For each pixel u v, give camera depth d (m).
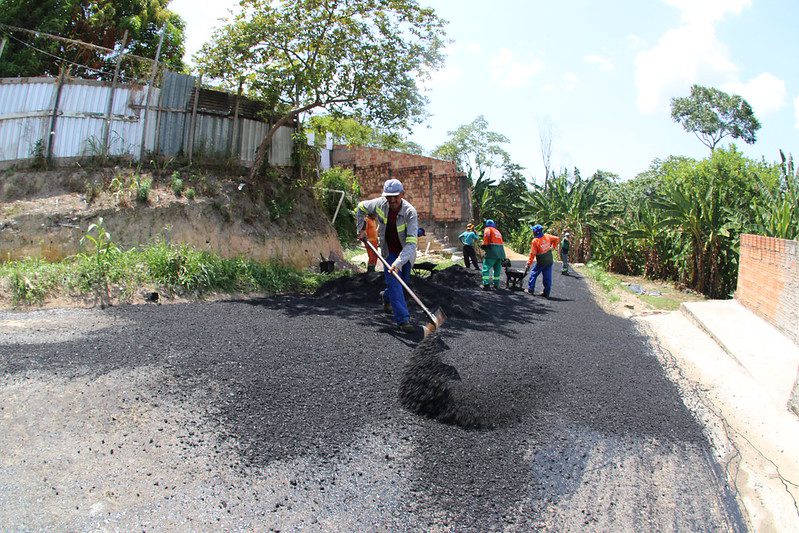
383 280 8.53
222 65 10.68
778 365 6.34
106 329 5.26
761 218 13.82
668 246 20.86
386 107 11.23
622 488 3.47
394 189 5.56
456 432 3.84
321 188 14.79
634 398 4.86
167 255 7.67
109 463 3.14
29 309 6.09
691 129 39.81
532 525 3.02
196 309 6.50
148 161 10.00
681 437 4.22
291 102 11.25
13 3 12.57
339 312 6.79
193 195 9.64
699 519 3.26
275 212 10.90
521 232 27.80
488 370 4.88
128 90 9.89
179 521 2.78
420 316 6.95
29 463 3.06
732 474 3.80
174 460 3.22
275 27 10.36
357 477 3.26
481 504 3.15
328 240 12.52
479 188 30.36
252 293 8.21
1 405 3.53
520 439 3.87
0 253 7.80
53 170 9.15
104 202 8.84
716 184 19.88
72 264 7.34
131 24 13.80
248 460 3.29
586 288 12.70
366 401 4.08
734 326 8.34
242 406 3.79
